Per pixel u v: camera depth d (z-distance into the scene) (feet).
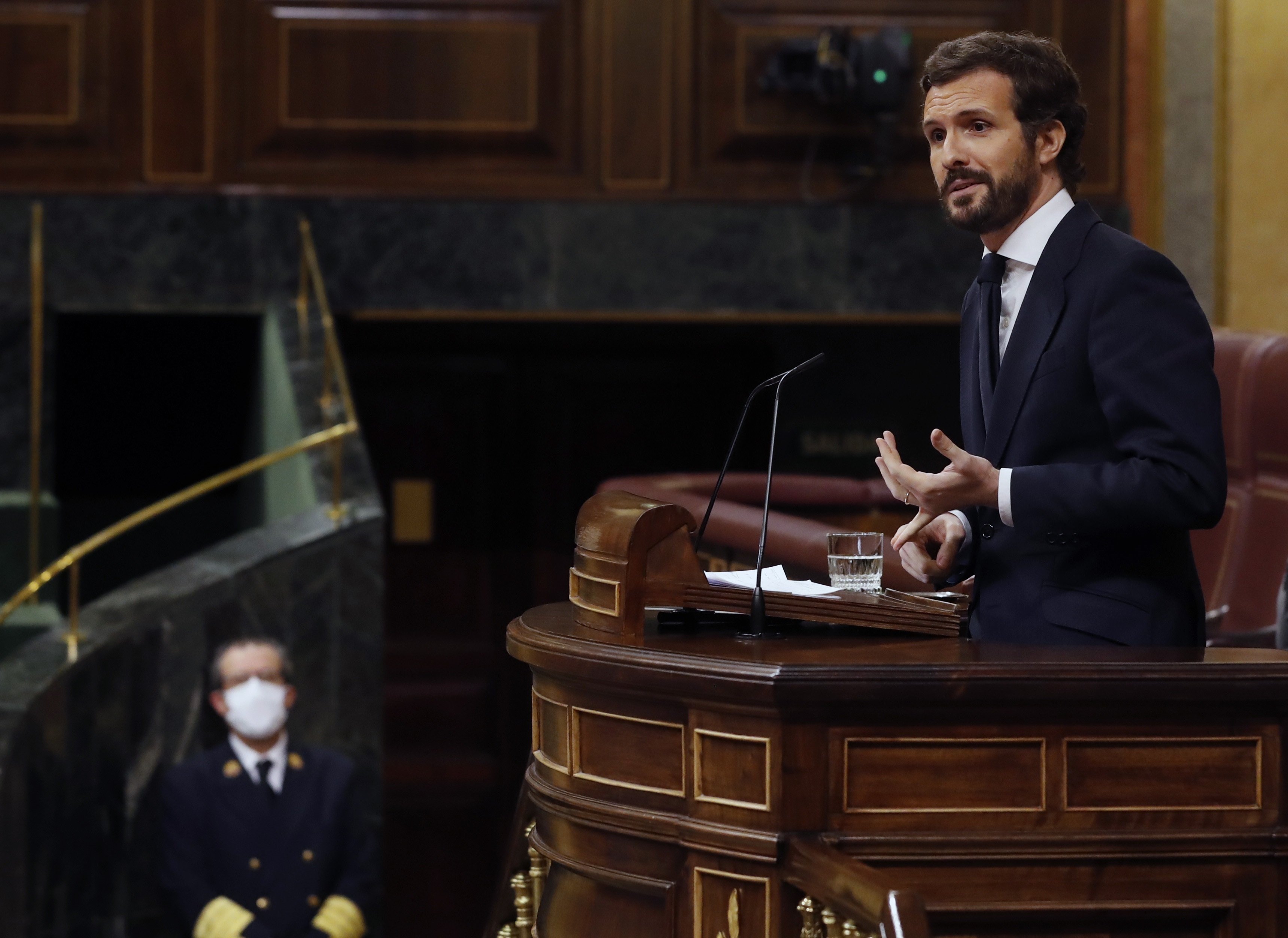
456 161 94.43
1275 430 56.18
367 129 94.02
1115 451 28.86
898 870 25.13
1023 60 29.63
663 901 26.96
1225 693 25.14
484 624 107.04
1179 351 27.76
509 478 107.14
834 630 30.42
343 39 93.97
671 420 107.45
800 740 24.98
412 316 95.35
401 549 106.63
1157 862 25.49
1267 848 25.52
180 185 93.04
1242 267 92.43
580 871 28.48
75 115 92.63
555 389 106.73
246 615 73.15
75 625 71.36
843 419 104.27
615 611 28.58
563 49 94.63
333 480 77.36
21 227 91.76
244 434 114.01
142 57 92.99
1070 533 28.94
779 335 103.91
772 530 44.29
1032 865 25.29
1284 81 91.35
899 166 94.79
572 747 28.48
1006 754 25.38
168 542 114.01
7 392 91.15
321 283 89.30
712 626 31.09
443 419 106.93
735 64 94.73
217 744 72.64
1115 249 28.84
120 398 111.04
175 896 68.69
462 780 104.99
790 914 25.04
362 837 73.41
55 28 92.68
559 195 94.12
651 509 28.84
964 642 28.17
